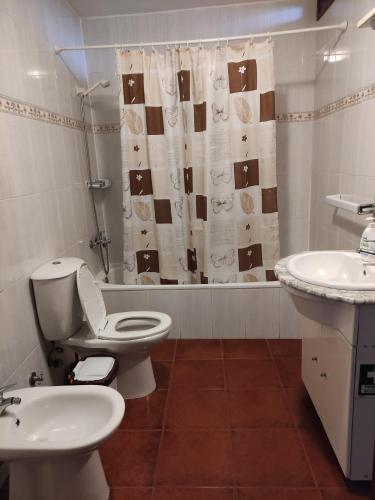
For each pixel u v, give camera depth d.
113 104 3.00
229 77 2.41
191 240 2.78
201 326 2.62
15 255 1.67
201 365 2.32
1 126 1.60
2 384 1.52
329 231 2.61
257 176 2.57
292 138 2.99
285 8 2.73
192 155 2.58
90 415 1.42
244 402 1.96
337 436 1.44
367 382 1.29
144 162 2.63
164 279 2.79
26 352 1.74
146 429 1.79
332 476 1.49
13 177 1.68
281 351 2.44
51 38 2.24
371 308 1.22
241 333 2.61
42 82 2.08
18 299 1.68
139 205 2.71
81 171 2.71
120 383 2.01
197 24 2.79
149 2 2.63
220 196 2.59
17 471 1.29
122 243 3.29
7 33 1.70
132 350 1.92
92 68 2.94
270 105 2.43
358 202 2.00
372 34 1.81
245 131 2.49
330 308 1.35
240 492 1.44
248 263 2.71
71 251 2.44
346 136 2.21
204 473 1.53
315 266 1.70
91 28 2.86
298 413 1.86
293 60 2.84
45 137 2.09
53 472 1.28
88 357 1.87
